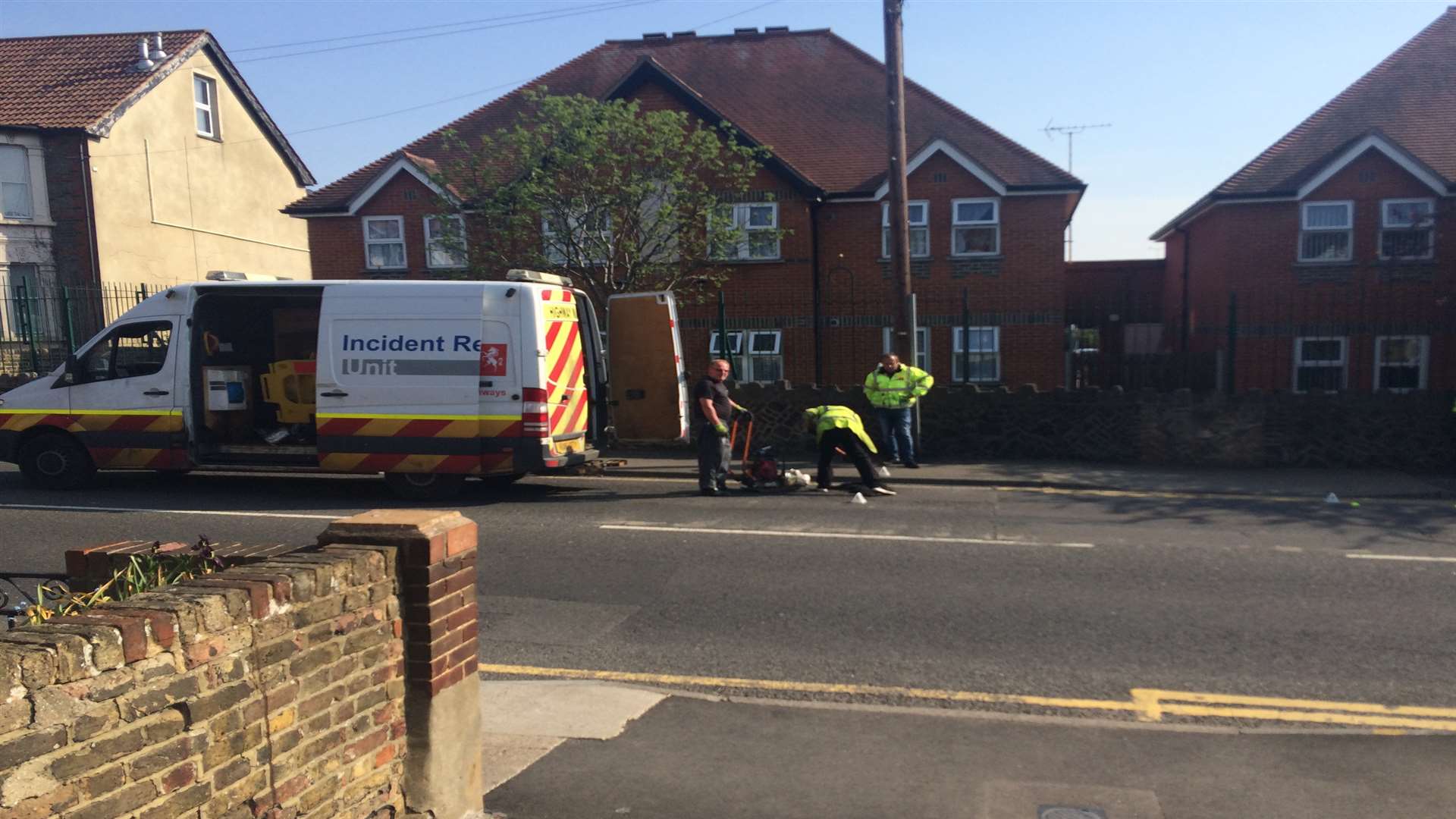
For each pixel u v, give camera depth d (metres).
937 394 14.78
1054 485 12.32
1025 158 21.52
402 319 10.71
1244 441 13.78
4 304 21.83
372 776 3.57
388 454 10.75
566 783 4.32
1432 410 13.34
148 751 2.65
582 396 11.52
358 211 22.20
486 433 10.59
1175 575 7.79
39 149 22.59
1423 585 7.48
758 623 6.65
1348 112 22.23
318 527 9.45
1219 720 5.06
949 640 6.30
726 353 15.90
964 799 4.16
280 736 3.13
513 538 9.08
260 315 12.54
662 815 4.03
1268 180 20.92
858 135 22.72
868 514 10.37
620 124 16.30
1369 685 5.52
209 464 11.33
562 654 6.07
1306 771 4.43
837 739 4.79
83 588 4.15
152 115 24.72
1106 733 4.88
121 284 23.52
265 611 3.06
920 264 21.22
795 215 20.98
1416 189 20.34
